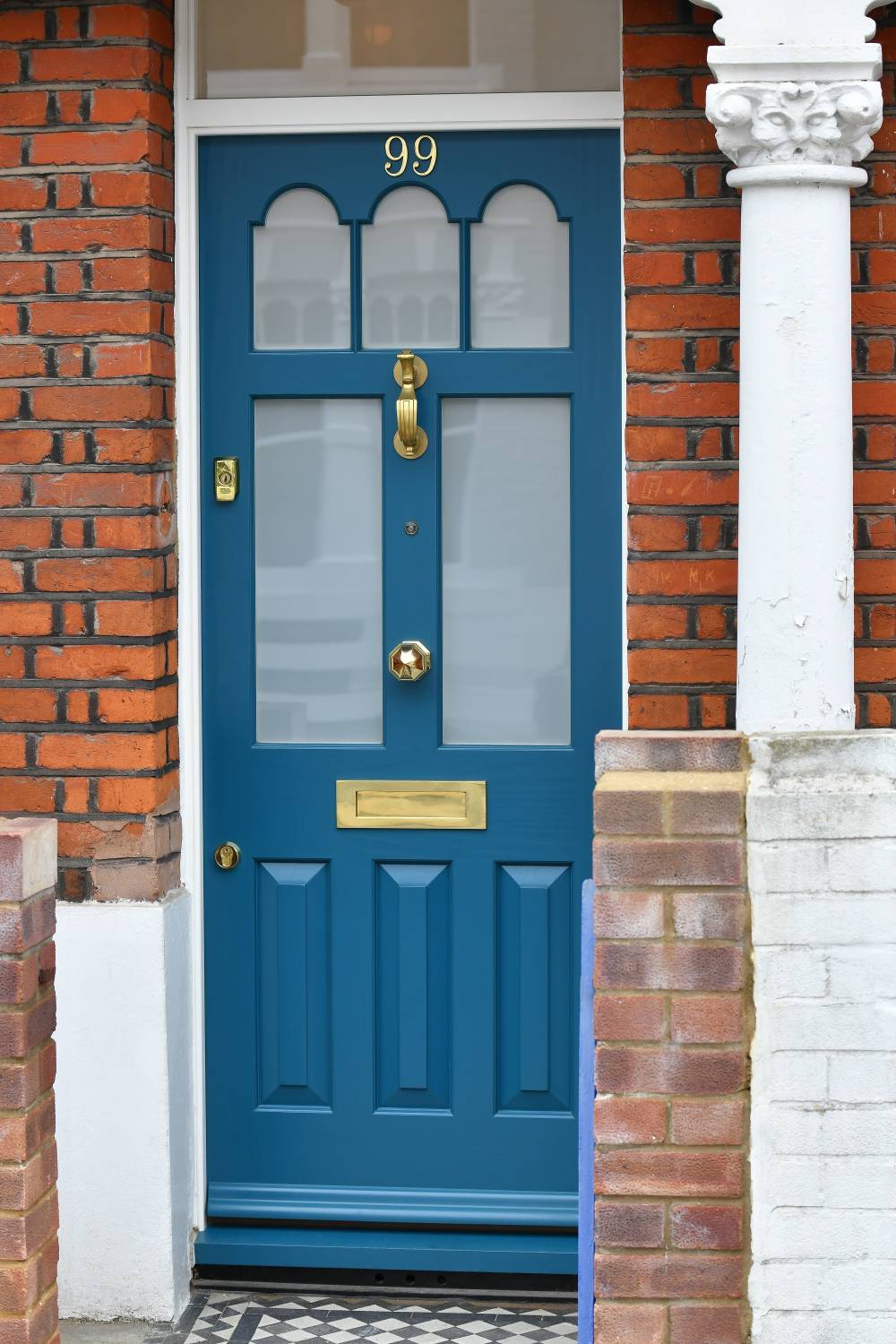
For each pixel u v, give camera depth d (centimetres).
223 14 417
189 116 413
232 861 426
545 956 423
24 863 283
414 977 426
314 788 426
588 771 420
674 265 388
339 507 425
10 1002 284
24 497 398
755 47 337
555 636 423
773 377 344
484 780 422
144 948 397
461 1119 427
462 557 424
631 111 387
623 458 413
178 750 418
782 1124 268
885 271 383
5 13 394
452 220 417
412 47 414
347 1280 422
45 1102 297
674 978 269
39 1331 293
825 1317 269
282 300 423
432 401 420
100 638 397
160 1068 399
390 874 427
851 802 265
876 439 385
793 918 266
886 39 382
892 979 266
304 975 428
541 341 419
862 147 343
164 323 406
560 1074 425
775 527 346
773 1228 269
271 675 428
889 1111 266
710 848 268
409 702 423
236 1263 421
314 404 424
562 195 414
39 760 400
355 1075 428
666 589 391
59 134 394
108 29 392
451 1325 403
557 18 410
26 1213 287
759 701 349
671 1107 270
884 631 387
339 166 418
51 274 396
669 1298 271
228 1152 430
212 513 424
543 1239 421
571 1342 393
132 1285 402
